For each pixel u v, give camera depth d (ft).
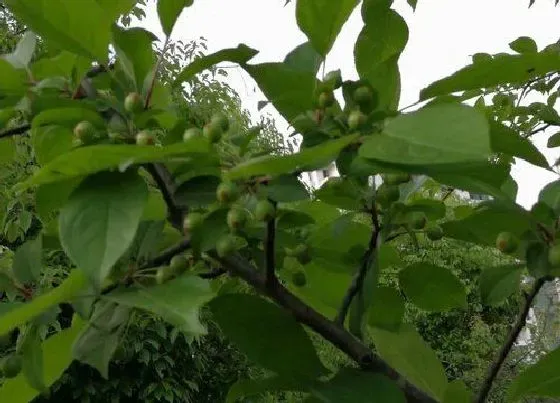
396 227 4.58
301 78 4.00
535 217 3.93
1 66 4.16
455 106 2.94
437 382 5.03
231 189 3.81
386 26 4.43
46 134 4.57
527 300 4.30
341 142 2.97
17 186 3.48
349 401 3.81
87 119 3.91
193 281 3.29
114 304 4.11
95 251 3.10
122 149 3.10
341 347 4.26
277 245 4.46
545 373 4.11
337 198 4.65
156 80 4.95
